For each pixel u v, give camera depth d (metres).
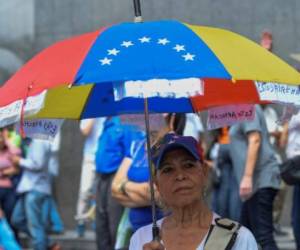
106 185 8.95
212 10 13.16
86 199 12.16
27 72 4.24
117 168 8.83
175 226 4.25
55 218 11.48
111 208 8.84
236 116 5.22
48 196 11.35
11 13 14.33
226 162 9.05
